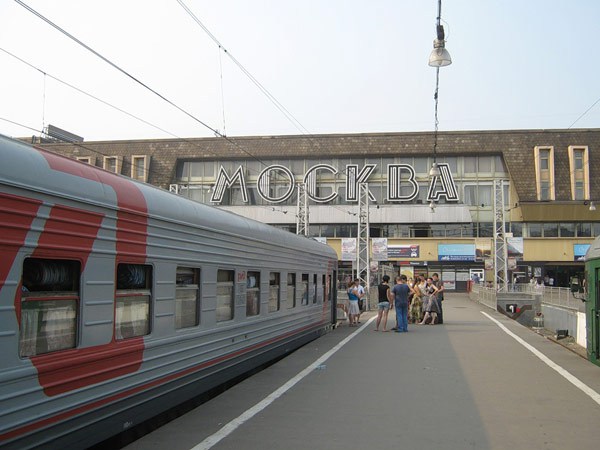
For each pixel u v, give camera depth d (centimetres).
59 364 548
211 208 967
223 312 1007
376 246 4316
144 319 723
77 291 587
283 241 1383
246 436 693
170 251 782
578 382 1045
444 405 861
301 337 1578
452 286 6266
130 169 6306
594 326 1212
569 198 6000
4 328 483
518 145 6166
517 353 1437
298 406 853
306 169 6391
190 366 854
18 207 505
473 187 6291
